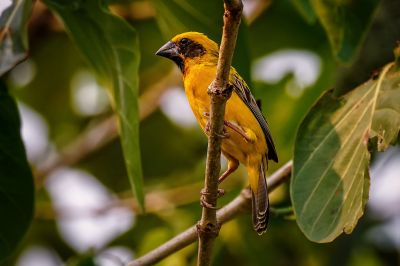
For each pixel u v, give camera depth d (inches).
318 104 340.8
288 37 580.4
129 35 354.3
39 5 545.3
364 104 337.4
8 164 384.2
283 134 525.3
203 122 397.1
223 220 373.4
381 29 468.1
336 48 413.4
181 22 405.1
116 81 366.3
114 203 536.1
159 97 573.0
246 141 378.3
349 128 335.6
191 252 463.5
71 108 627.2
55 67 617.9
